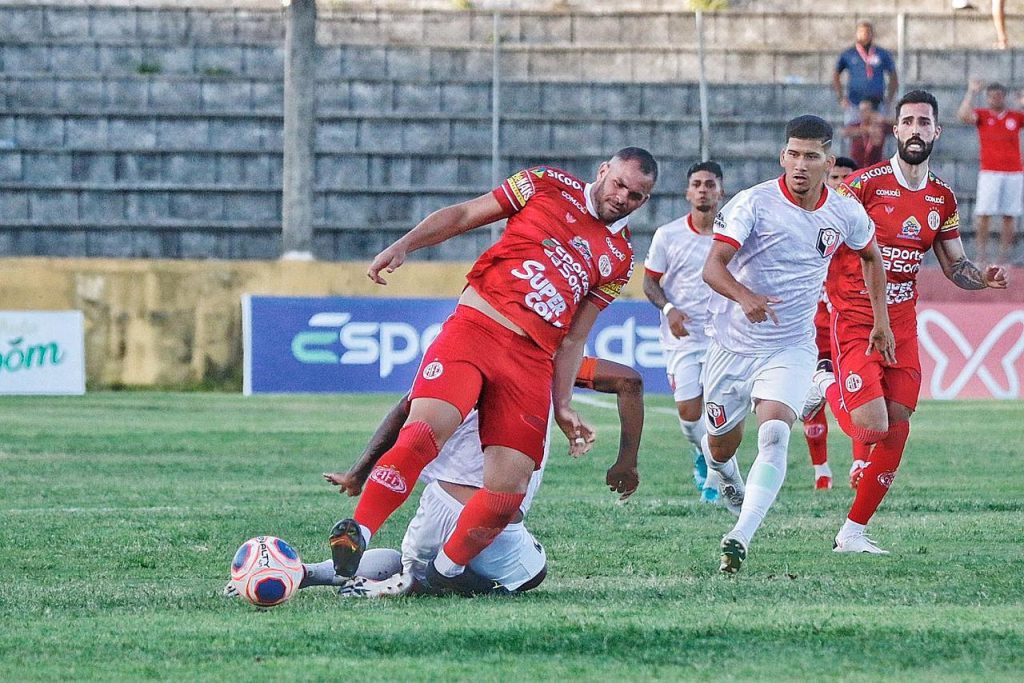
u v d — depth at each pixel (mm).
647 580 18172
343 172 65688
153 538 22000
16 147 65062
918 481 30688
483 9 76125
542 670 12430
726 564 18562
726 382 21672
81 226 62312
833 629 14336
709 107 69000
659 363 49656
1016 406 47750
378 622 14617
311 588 17047
